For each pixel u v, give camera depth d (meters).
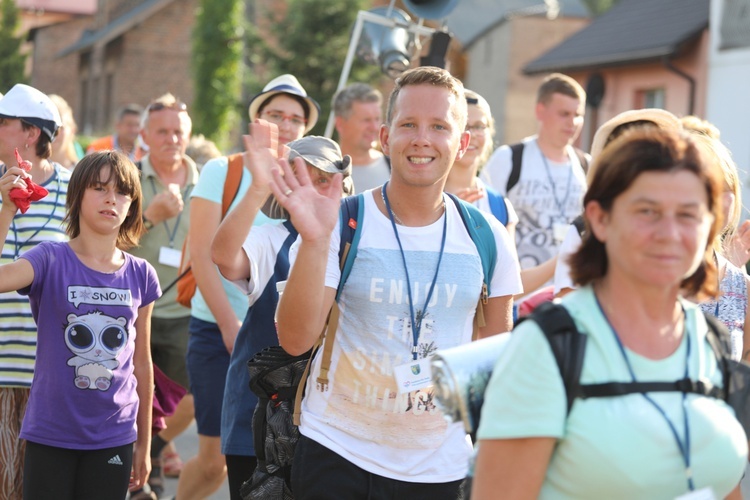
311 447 6.54
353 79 57.03
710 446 4.51
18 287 7.81
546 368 4.43
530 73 51.69
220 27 61.91
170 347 11.94
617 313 4.57
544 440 4.42
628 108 44.81
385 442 6.49
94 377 7.92
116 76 79.81
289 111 10.90
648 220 4.41
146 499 11.23
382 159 12.79
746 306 7.01
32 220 9.21
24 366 8.87
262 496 7.02
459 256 6.59
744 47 37.56
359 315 6.49
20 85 9.45
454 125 6.55
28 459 7.92
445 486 6.58
